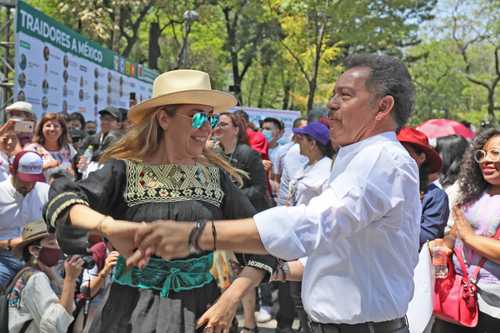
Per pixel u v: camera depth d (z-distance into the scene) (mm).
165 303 2699
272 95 38844
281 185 6926
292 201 6098
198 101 2861
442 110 41500
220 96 2867
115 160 2861
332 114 2588
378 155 2365
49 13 20531
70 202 2588
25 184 4840
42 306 3857
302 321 4930
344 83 2547
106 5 19797
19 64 8750
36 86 9469
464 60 35219
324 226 2207
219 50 32219
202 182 2889
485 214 3840
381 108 2527
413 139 4254
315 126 5852
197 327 2719
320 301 2584
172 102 2836
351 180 2299
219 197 2916
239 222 2100
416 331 3697
